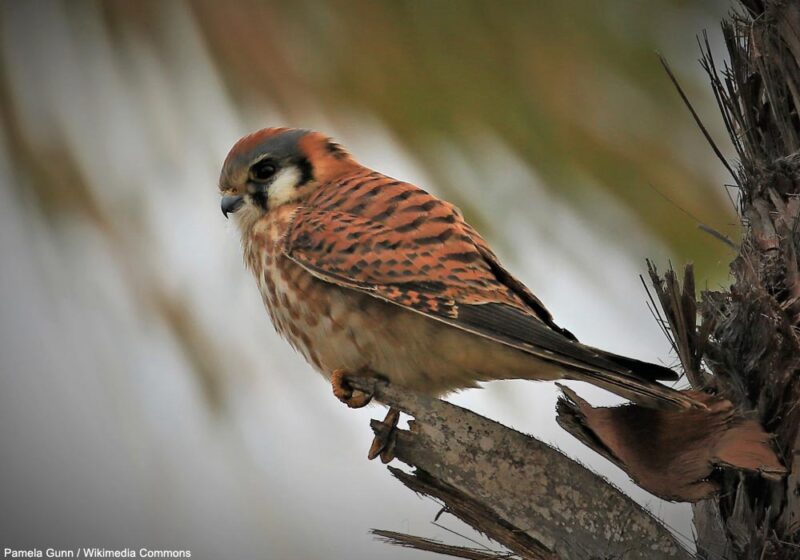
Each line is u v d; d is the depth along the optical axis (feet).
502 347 24.16
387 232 25.53
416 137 24.86
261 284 27.20
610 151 25.30
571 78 25.25
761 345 19.47
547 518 19.77
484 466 19.98
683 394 19.65
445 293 24.66
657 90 25.85
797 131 20.67
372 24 24.52
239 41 24.21
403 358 25.34
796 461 18.94
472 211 25.96
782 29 20.85
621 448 19.56
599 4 25.58
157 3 24.34
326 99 24.54
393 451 20.27
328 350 26.09
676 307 20.11
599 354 22.03
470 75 24.77
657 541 19.66
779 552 18.69
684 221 25.77
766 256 20.11
